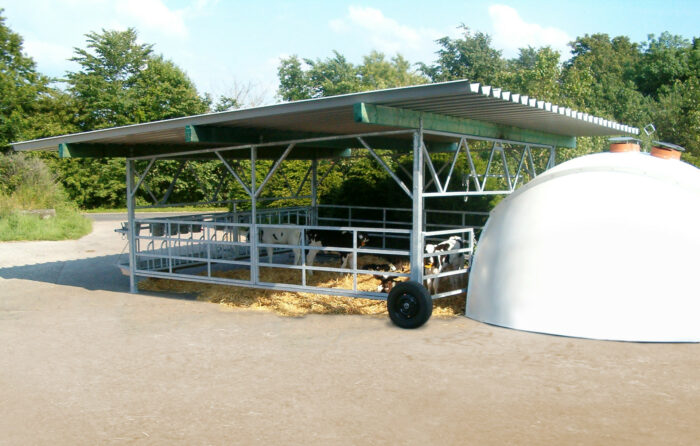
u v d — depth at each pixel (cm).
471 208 1210
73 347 621
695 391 453
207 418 423
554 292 629
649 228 610
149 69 3603
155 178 3194
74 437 397
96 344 630
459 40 3906
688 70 4031
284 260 1148
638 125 2769
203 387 488
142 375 523
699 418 402
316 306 773
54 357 586
